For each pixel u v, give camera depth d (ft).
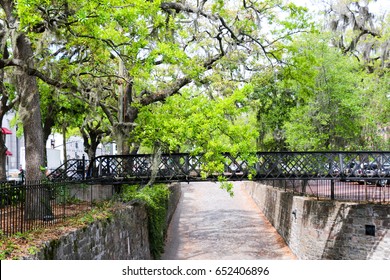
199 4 68.18
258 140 97.40
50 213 41.86
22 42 46.65
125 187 67.31
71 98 69.00
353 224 61.31
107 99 72.13
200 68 67.15
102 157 62.44
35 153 47.34
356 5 90.33
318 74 79.77
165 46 56.08
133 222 54.80
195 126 59.16
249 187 163.02
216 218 111.14
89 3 43.78
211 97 73.67
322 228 65.77
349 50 98.89
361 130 84.84
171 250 76.59
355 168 62.13
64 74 55.16
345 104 77.82
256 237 88.48
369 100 86.02
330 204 64.90
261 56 78.64
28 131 47.42
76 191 60.64
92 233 40.22
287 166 62.80
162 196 79.20
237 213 119.24
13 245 30.89
